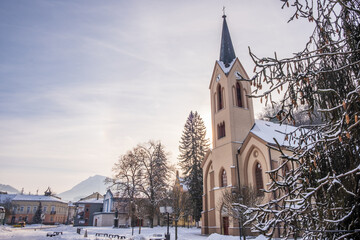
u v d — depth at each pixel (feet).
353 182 14.74
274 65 15.78
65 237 103.96
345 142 15.55
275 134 112.37
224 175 116.16
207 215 122.11
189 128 204.33
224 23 148.46
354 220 14.46
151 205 152.15
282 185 16.29
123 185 155.84
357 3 15.79
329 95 16.35
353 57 16.21
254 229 16.07
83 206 273.13
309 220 17.02
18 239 91.30
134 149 161.27
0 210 191.21
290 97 16.60
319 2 16.37
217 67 134.51
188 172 190.60
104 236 111.96
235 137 117.39
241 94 129.18
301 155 15.89
